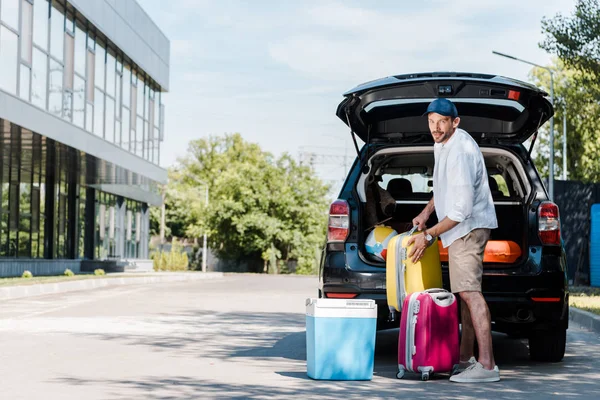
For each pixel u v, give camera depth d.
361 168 8.08
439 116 7.06
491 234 8.66
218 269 66.69
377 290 7.59
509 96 7.75
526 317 7.60
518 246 7.79
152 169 35.47
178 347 9.35
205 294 20.91
